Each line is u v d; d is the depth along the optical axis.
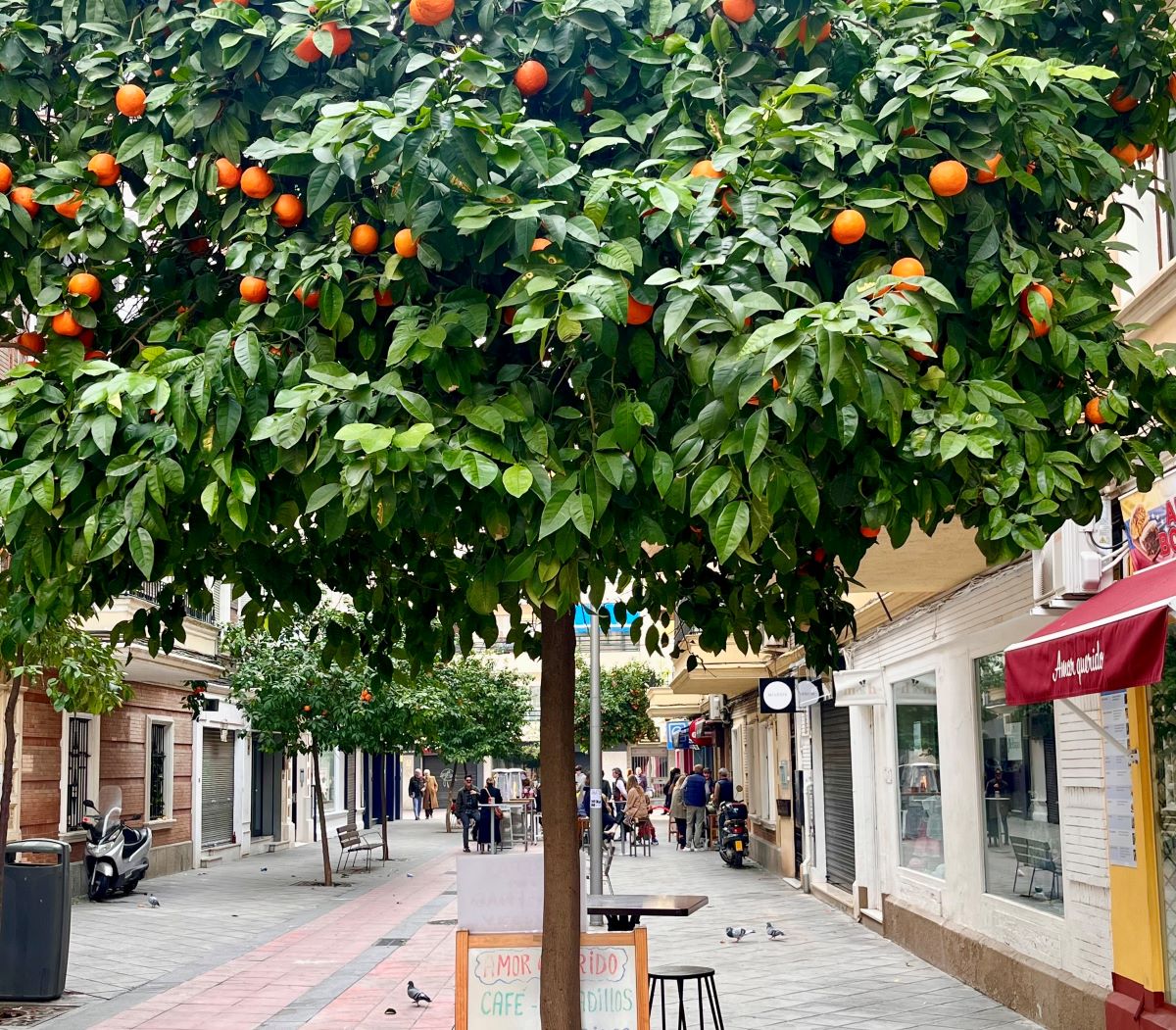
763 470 3.72
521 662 49.22
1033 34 4.96
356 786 45.25
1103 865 8.84
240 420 4.14
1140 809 8.09
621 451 4.12
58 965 11.53
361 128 4.02
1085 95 4.63
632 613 6.42
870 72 4.44
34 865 11.55
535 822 42.28
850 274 4.49
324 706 23.53
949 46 4.30
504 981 5.75
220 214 4.80
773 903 19.91
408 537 5.48
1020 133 4.49
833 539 4.83
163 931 16.97
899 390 3.74
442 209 4.09
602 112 4.62
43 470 4.04
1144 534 7.90
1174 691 7.81
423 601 5.96
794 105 4.42
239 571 5.79
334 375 4.09
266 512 4.49
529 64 4.52
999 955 10.94
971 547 10.34
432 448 3.91
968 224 4.41
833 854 19.94
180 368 4.12
